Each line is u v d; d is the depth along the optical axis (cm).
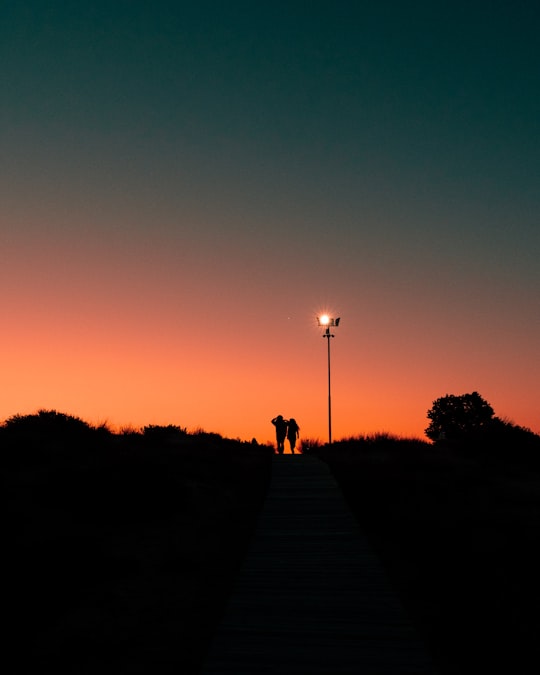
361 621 949
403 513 1891
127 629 991
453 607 1070
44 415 3384
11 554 1333
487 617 1017
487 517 1927
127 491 1962
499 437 3919
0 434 2852
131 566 1357
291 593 1094
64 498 1941
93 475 2080
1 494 1844
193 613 1060
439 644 905
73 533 1556
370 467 2881
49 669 844
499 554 1452
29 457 2488
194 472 2502
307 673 762
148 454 2870
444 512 1972
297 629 913
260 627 922
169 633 966
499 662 842
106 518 1853
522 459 3647
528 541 1595
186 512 1998
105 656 884
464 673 808
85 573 1284
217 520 1906
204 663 792
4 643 923
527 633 948
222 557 1441
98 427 3581
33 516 1708
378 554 1446
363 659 805
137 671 825
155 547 1577
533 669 823
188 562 1388
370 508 1945
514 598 1123
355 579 1186
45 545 1387
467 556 1418
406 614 984
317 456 3519
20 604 1073
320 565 1292
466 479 2823
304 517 1809
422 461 3209
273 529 1658
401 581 1231
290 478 2541
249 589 1120
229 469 2777
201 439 3800
